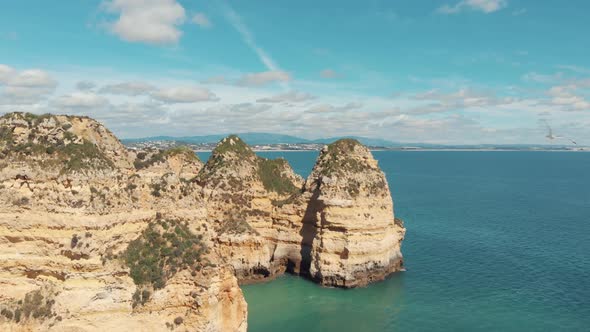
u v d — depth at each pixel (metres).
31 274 38.56
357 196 72.75
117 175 43.41
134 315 39.19
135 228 43.34
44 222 38.28
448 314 60.16
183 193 49.22
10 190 38.97
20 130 41.88
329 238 72.19
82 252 37.59
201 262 43.31
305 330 55.62
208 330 41.44
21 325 36.50
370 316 59.81
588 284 71.50
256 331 55.41
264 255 74.38
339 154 79.38
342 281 70.81
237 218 76.44
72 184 39.19
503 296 66.50
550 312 60.59
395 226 80.00
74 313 37.19
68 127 43.28
